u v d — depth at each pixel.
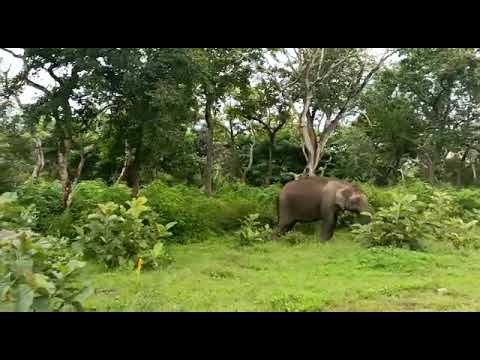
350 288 7.89
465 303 7.23
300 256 11.12
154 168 16.25
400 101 28.06
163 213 13.57
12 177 16.89
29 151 21.16
